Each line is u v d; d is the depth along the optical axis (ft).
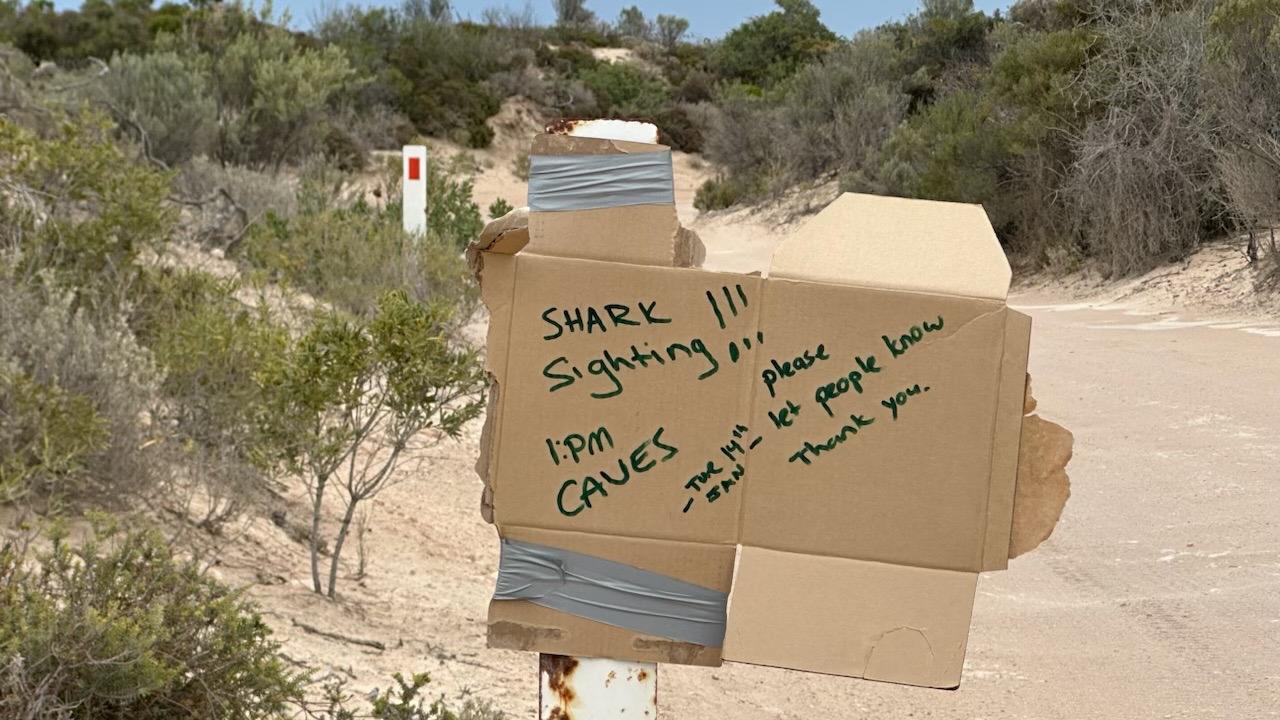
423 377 16.67
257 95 78.18
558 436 6.23
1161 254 64.03
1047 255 73.92
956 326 6.23
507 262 6.23
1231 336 44.14
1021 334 6.24
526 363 6.22
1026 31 98.48
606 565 6.26
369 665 13.79
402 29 170.91
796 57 204.95
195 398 19.19
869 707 15.06
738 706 14.85
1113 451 28.78
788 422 6.24
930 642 6.22
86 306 21.18
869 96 117.29
